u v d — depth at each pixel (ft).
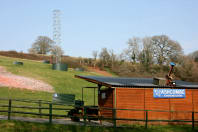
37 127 46.68
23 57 315.78
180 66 248.11
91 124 57.16
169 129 56.65
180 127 59.67
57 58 287.07
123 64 295.89
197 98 69.21
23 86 127.54
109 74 280.51
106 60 326.85
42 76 163.02
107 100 63.67
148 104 62.69
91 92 144.46
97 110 65.21
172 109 65.51
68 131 47.34
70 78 177.27
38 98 108.06
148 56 283.38
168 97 65.31
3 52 320.09
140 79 77.51
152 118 62.69
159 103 64.13
